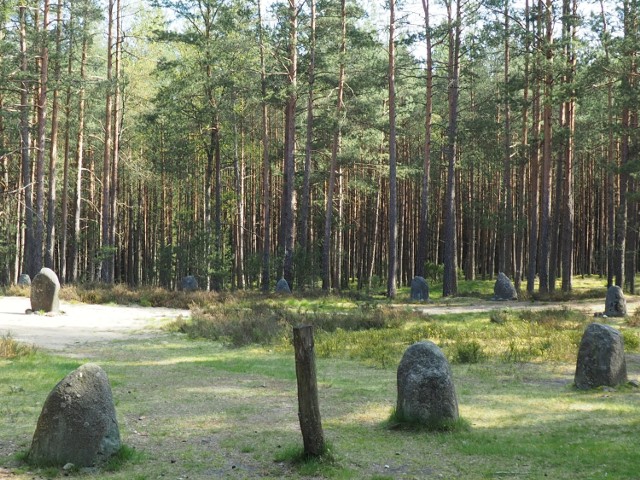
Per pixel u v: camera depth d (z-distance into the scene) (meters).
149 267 51.09
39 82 31.48
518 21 32.91
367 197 51.47
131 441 7.73
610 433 8.11
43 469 6.58
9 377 11.45
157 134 46.66
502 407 9.66
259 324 18.81
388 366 13.48
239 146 46.91
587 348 11.20
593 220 52.22
